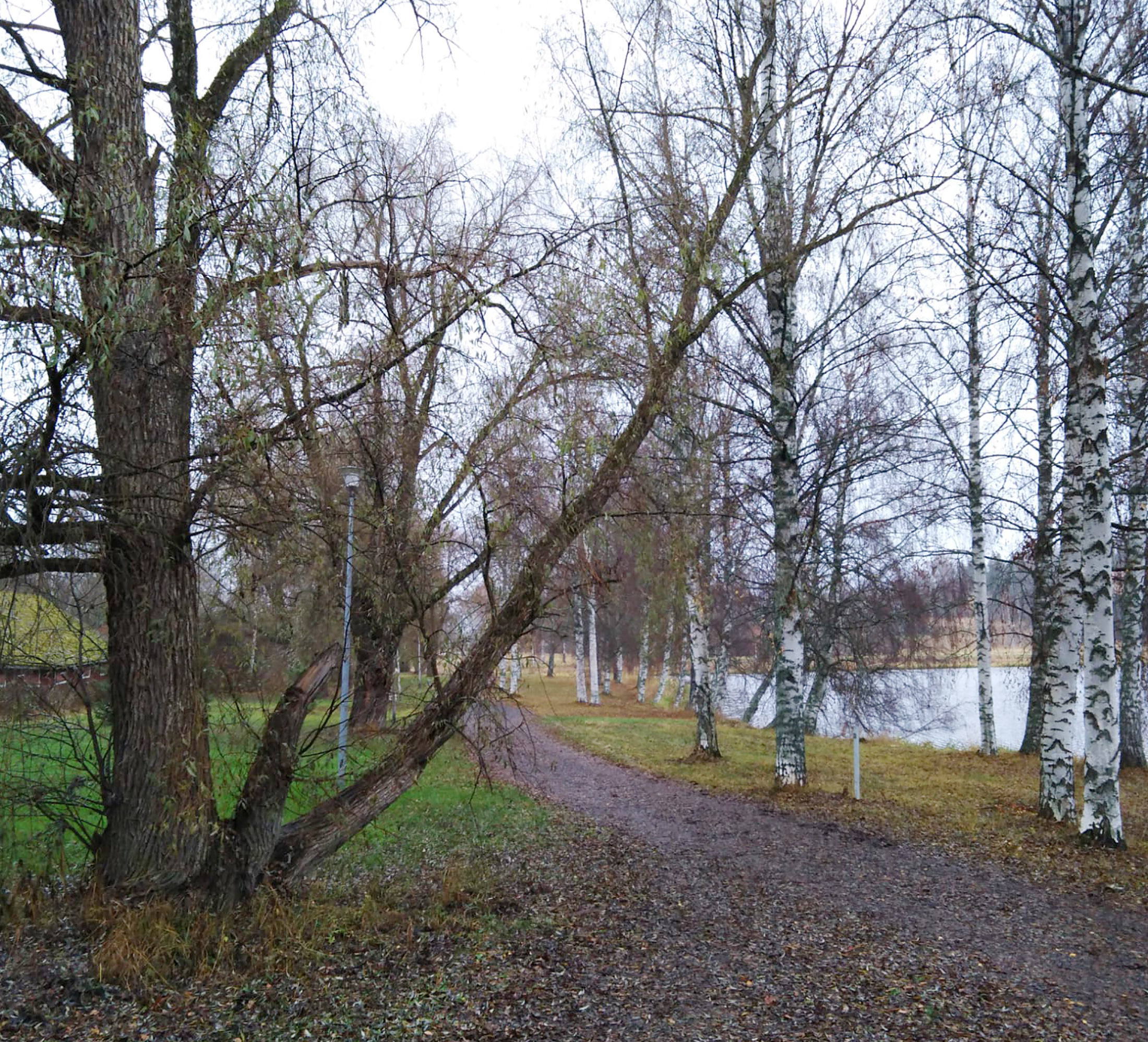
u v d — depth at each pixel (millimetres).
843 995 5254
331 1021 4895
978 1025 4809
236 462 5562
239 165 5641
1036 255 11492
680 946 6168
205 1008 5016
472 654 7004
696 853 9117
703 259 7570
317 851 6504
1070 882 7949
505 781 13789
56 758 5992
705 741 16734
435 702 6930
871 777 14766
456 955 5949
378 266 6883
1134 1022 4867
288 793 6773
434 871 8141
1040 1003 5133
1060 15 9922
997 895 7535
